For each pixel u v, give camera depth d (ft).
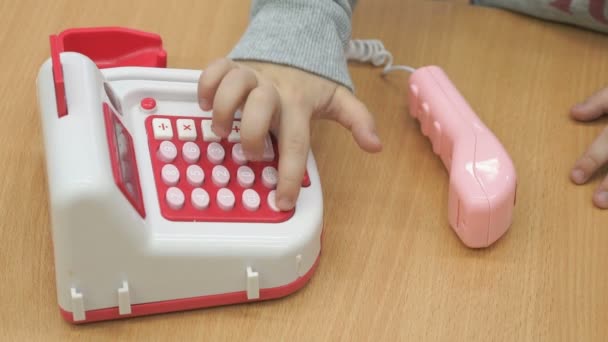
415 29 2.73
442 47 2.68
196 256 1.84
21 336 1.82
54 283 1.93
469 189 2.05
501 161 2.12
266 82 2.06
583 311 1.99
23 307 1.88
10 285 1.91
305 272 1.97
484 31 2.74
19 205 2.08
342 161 2.31
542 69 2.63
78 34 2.30
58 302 1.86
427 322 1.94
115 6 2.68
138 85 2.07
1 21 2.57
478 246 2.10
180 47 2.56
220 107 1.92
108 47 2.36
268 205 1.94
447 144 2.26
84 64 1.93
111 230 1.73
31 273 1.94
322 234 2.09
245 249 1.87
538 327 1.95
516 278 2.05
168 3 2.71
